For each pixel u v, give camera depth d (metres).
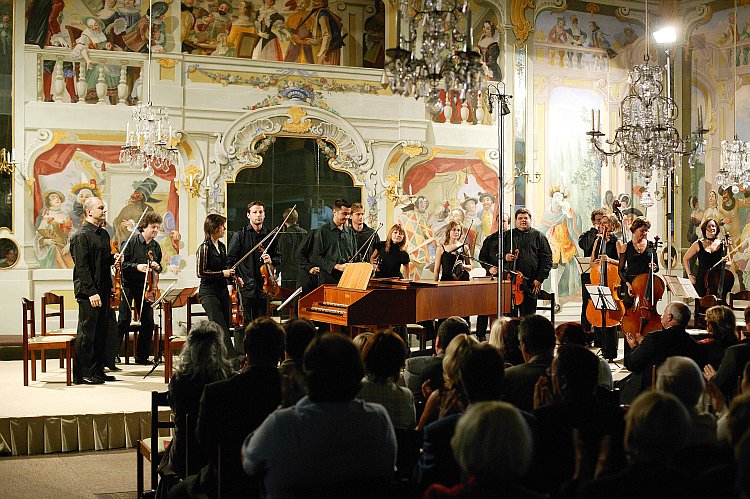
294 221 12.88
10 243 11.50
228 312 9.42
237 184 12.62
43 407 7.76
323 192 13.03
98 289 9.02
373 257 10.58
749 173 13.23
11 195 11.52
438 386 5.61
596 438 3.69
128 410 7.73
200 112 12.38
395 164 13.35
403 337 10.05
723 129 14.49
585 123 14.43
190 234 12.34
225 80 12.54
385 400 4.46
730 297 12.28
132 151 11.27
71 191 11.81
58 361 10.67
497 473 2.62
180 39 12.40
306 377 3.53
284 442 3.41
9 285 11.48
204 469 4.61
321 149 13.02
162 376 9.46
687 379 3.89
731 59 14.38
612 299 9.70
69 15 11.95
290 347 4.84
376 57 13.78
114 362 9.66
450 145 13.61
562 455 3.67
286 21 13.34
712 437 3.88
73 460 7.29
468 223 13.71
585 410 3.75
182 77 12.35
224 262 9.38
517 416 2.65
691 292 10.28
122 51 12.11
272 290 9.62
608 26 14.59
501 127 9.12
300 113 12.81
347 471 3.46
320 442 3.41
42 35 11.81
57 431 7.50
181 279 12.25
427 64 6.62
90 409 7.71
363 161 13.15
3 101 11.51
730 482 2.83
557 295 14.17
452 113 13.72
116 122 11.97
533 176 14.00
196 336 5.08
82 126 11.83
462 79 6.59
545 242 11.60
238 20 13.11
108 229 11.96
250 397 4.30
